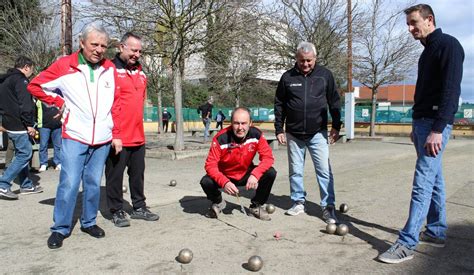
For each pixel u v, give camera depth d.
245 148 5.06
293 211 5.40
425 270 3.62
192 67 23.25
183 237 4.48
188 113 33.53
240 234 4.59
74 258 3.88
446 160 11.31
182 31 11.51
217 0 11.66
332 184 5.19
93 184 4.46
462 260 3.85
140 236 4.52
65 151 4.23
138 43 4.76
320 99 5.15
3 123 6.09
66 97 4.22
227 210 5.61
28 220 5.11
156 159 11.16
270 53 17.64
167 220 5.13
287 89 5.29
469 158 11.80
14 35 17.39
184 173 8.70
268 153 5.16
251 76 25.14
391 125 26.88
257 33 15.19
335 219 5.06
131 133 4.86
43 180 7.81
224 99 36.78
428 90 3.83
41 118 8.88
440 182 4.14
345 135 18.27
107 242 4.32
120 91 4.73
